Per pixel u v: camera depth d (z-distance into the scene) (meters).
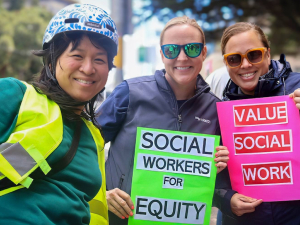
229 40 2.51
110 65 1.90
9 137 1.47
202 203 2.37
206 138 2.41
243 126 2.48
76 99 1.76
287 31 19.69
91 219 1.90
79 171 1.70
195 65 2.41
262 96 2.53
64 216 1.57
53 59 1.73
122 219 2.49
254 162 2.45
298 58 28.23
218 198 2.55
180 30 2.39
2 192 1.45
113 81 6.30
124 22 6.00
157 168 2.38
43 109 1.58
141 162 2.38
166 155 2.39
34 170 1.51
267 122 2.45
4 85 1.54
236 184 2.48
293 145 2.41
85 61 1.72
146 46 13.28
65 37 1.69
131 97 2.49
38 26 28.48
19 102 1.54
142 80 2.57
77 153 1.74
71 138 1.73
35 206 1.48
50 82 1.71
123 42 6.13
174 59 2.40
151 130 2.40
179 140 2.40
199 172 2.39
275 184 2.41
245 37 2.46
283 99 2.44
